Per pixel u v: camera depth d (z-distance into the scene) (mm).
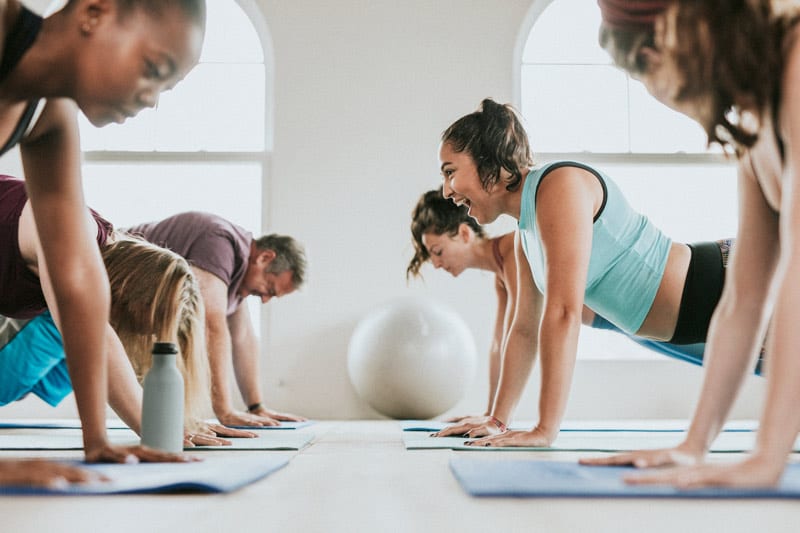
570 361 1766
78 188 1319
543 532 740
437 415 5059
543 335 1771
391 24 5762
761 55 1012
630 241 2037
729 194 5859
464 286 5547
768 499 928
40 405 5473
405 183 5672
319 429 3238
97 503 903
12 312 2053
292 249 3451
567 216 1806
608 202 1969
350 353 5168
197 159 5801
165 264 1774
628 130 5902
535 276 2184
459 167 2107
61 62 1091
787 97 1016
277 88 5711
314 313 5570
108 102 1130
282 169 5668
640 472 1163
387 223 5645
